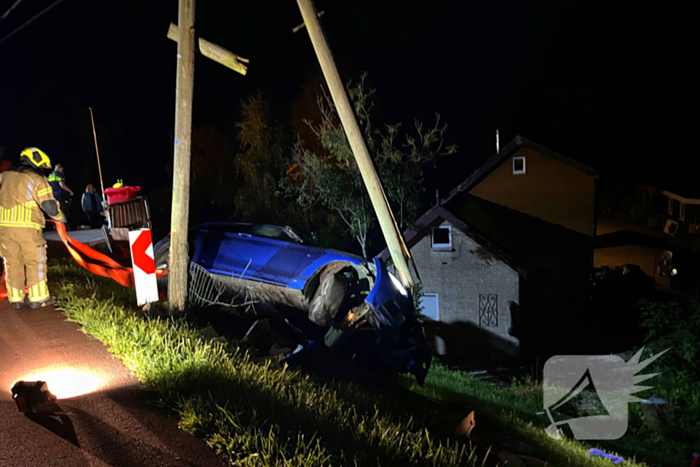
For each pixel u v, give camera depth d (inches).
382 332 298.0
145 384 181.9
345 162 876.0
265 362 238.7
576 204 1027.3
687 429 603.2
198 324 276.7
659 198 1610.5
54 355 205.2
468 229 861.2
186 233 277.9
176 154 268.7
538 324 915.4
